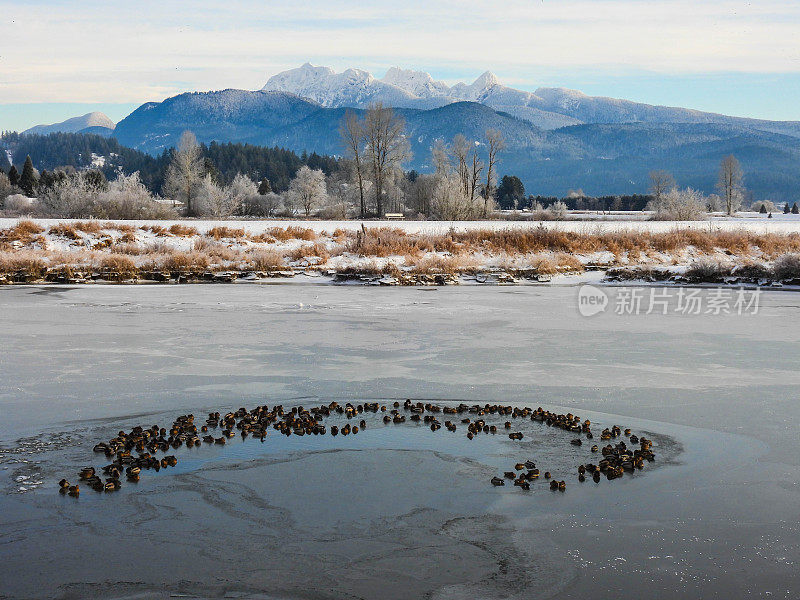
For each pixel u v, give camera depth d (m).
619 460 9.45
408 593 6.43
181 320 22.09
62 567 6.89
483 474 9.18
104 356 16.44
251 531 7.64
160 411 11.89
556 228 44.44
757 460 9.66
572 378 14.32
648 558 7.05
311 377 14.35
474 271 34.84
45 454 9.83
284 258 36.78
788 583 6.60
